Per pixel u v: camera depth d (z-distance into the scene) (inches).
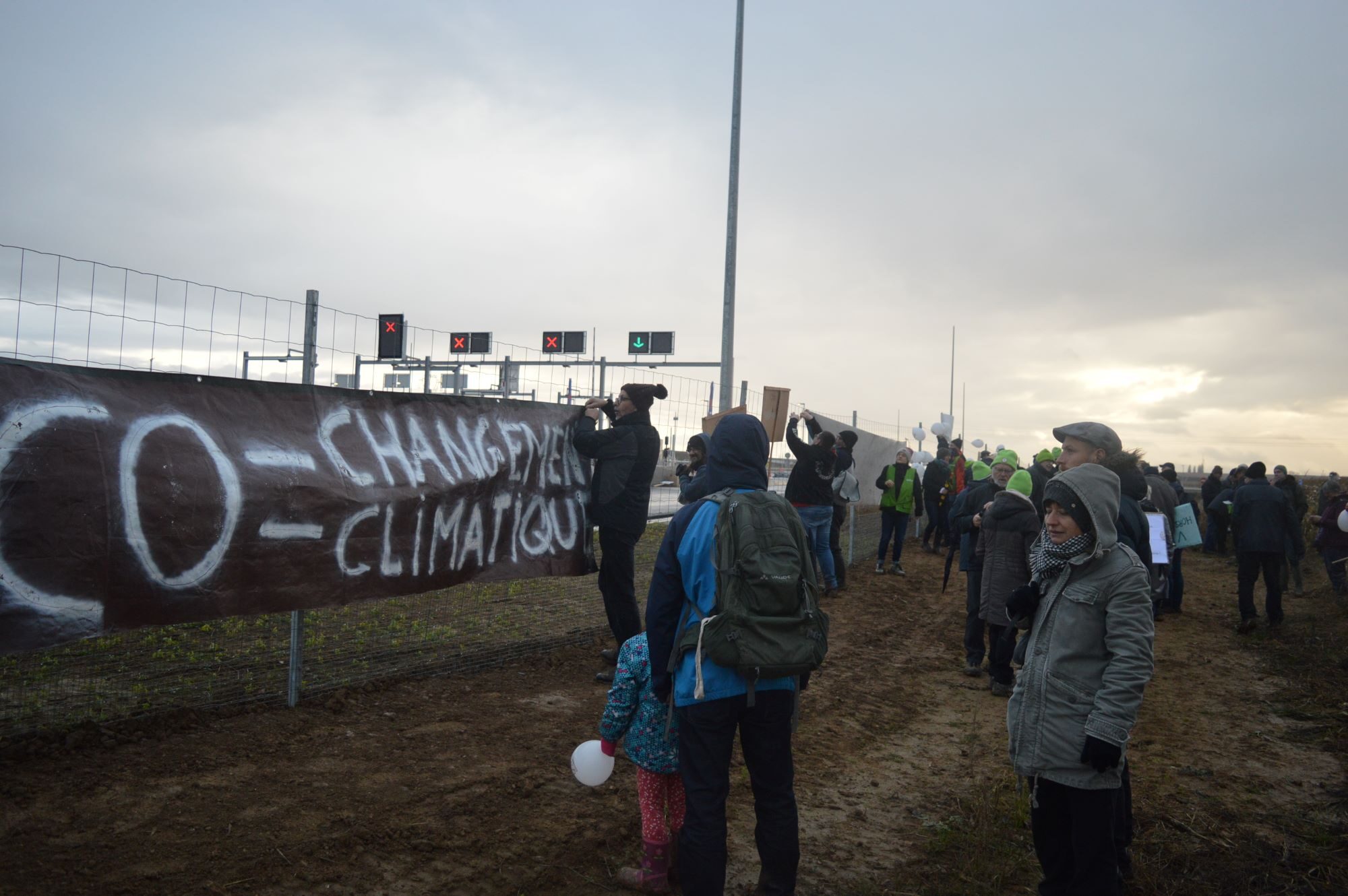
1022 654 123.9
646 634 130.5
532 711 215.6
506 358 334.6
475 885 132.4
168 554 170.7
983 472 330.6
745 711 118.4
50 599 154.3
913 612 414.3
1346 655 320.5
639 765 136.2
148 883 123.2
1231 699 275.3
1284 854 162.1
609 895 134.2
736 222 676.1
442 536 227.1
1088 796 114.0
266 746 176.9
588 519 275.1
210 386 183.9
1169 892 146.4
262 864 131.4
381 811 152.8
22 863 124.8
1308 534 719.1
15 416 151.1
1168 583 424.2
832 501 432.5
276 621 244.8
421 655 240.1
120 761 162.4
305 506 194.2
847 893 140.8
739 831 161.0
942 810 178.4
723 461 126.8
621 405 254.2
